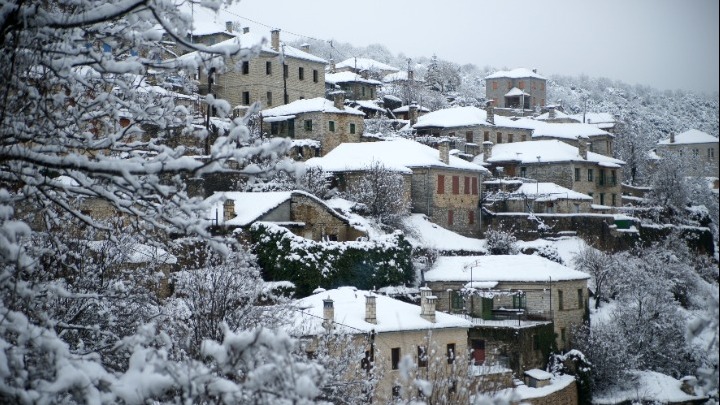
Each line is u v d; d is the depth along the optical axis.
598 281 54.03
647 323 45.69
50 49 7.70
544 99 125.19
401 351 32.19
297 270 42.25
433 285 48.62
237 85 73.44
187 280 18.69
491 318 46.34
